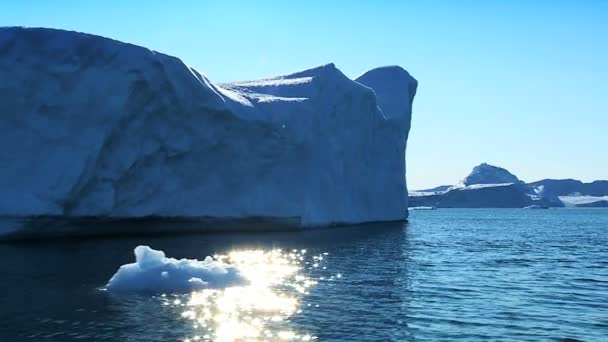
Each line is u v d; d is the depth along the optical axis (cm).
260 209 3531
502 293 1553
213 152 3366
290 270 1889
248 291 1474
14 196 2562
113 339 1019
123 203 2988
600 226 6581
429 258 2403
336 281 1683
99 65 2878
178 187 3209
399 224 5294
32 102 2736
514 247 3203
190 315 1202
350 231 3934
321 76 4278
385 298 1434
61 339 1013
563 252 2919
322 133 4144
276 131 3616
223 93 3541
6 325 1098
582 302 1436
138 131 2973
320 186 4075
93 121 2788
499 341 1058
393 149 5550
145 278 1492
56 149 2706
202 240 2878
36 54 2795
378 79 6081
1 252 2192
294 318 1197
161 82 2972
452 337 1079
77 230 2872
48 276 1638
